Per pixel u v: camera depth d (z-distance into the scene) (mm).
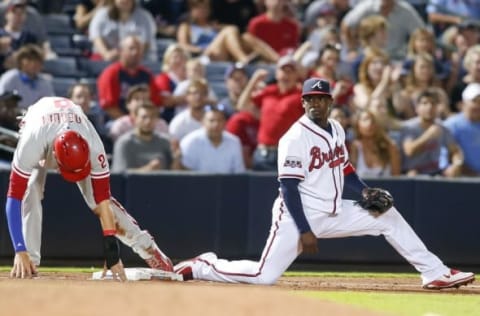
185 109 44000
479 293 26703
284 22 49500
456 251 38594
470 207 38656
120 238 27656
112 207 26922
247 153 42969
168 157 39875
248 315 18562
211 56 49250
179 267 27562
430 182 38375
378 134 40781
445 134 42500
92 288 22125
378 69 44906
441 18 54594
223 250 38062
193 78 44031
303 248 25891
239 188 38219
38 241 27156
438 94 45906
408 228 26938
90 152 24812
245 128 42750
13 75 41969
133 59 43406
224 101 44938
